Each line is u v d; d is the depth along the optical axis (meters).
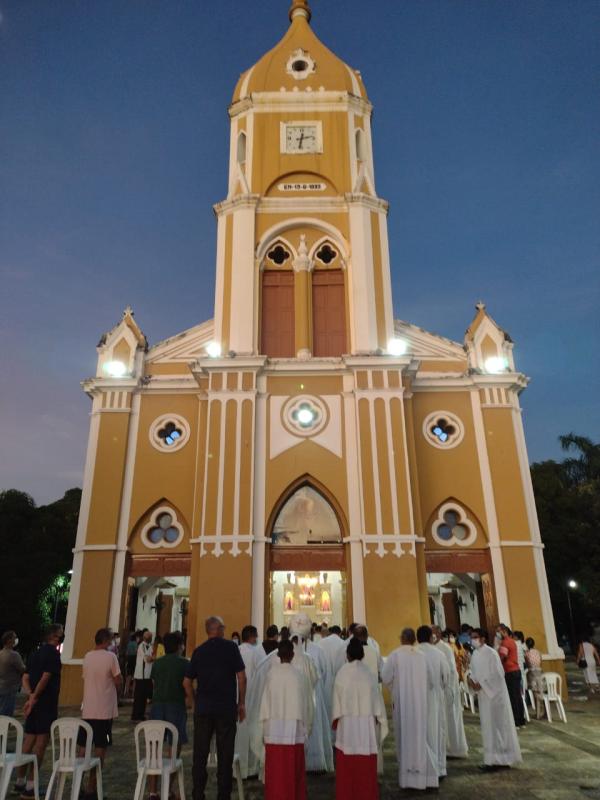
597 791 8.58
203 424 20.62
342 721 7.62
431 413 21.23
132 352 21.98
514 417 21.12
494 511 20.02
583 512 34.62
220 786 7.46
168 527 20.19
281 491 19.45
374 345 21.36
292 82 25.47
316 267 22.98
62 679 18.22
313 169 23.94
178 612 27.95
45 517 39.88
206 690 7.76
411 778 8.71
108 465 20.47
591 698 19.12
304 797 7.43
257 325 21.80
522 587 19.16
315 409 20.38
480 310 22.66
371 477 19.16
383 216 23.52
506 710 10.08
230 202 23.41
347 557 18.95
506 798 8.30
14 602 34.97
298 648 8.42
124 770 10.12
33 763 8.28
